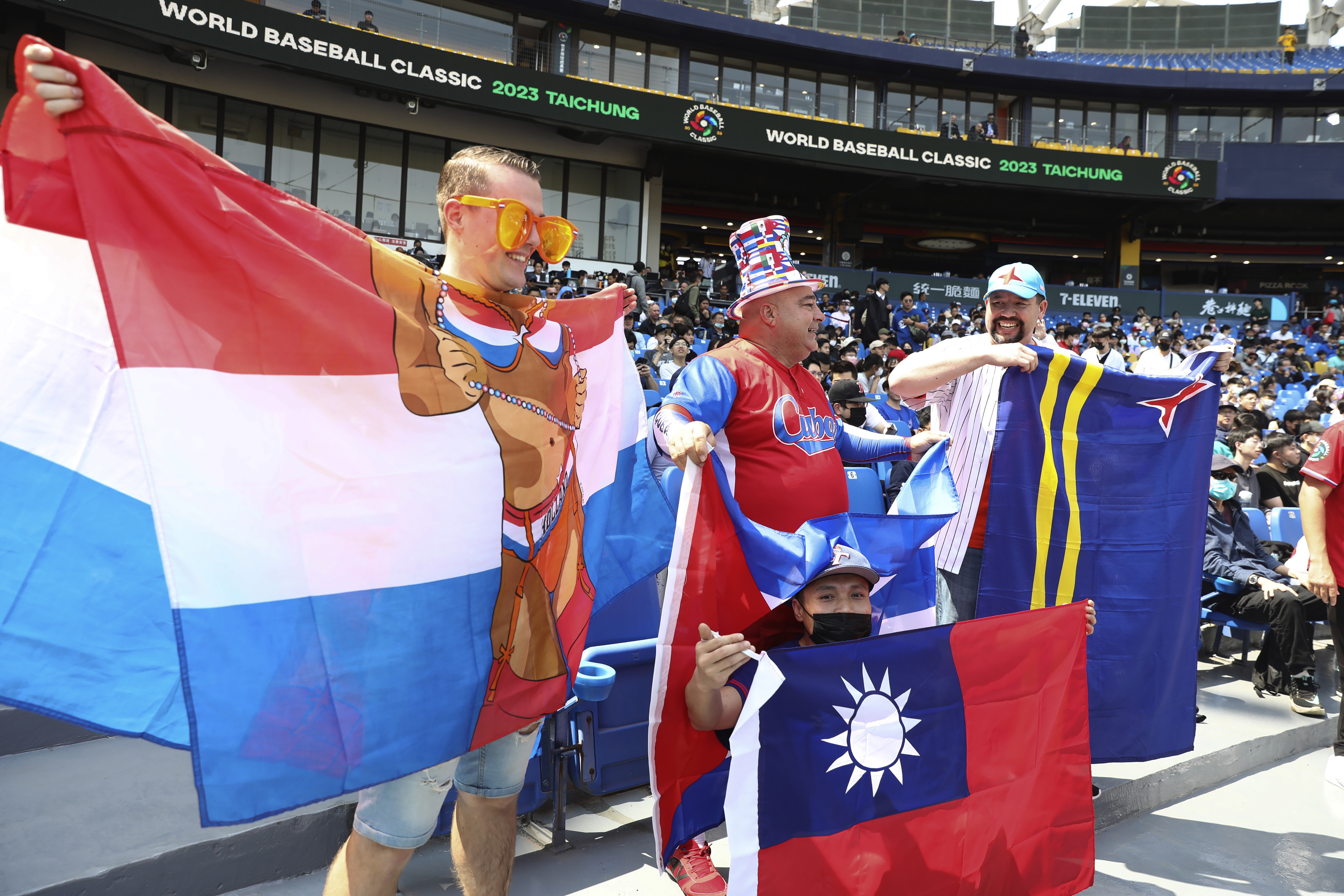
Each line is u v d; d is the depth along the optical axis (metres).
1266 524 5.57
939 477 2.46
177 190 1.20
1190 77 23.48
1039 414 2.66
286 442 1.30
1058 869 2.19
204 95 15.68
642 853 2.50
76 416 1.28
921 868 1.96
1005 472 2.66
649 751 1.87
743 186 22.95
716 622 1.98
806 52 21.47
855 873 1.88
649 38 20.34
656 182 20.14
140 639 1.29
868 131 20.47
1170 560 2.77
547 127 19.03
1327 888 2.64
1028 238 26.61
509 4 18.66
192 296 1.22
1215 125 24.33
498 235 1.51
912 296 19.62
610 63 20.03
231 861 2.14
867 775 1.92
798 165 21.25
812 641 2.10
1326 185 23.17
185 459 1.20
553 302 1.86
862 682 1.94
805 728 1.86
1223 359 2.82
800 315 2.24
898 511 2.52
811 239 26.47
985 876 2.06
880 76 22.55
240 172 1.28
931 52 22.19
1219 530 4.60
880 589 2.31
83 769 2.51
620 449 2.10
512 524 1.59
